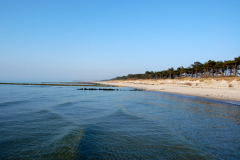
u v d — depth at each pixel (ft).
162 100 95.55
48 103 82.28
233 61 256.32
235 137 35.50
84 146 30.60
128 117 52.85
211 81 219.20
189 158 26.58
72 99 101.45
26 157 26.63
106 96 122.52
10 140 33.30
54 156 26.94
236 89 141.28
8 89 188.44
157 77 540.11
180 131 39.24
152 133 37.78
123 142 32.58
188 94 127.65
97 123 45.65
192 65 372.38
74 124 44.47
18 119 49.60
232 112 60.29
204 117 52.75
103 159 26.08
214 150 29.40
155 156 27.12
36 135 36.09
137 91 177.78
